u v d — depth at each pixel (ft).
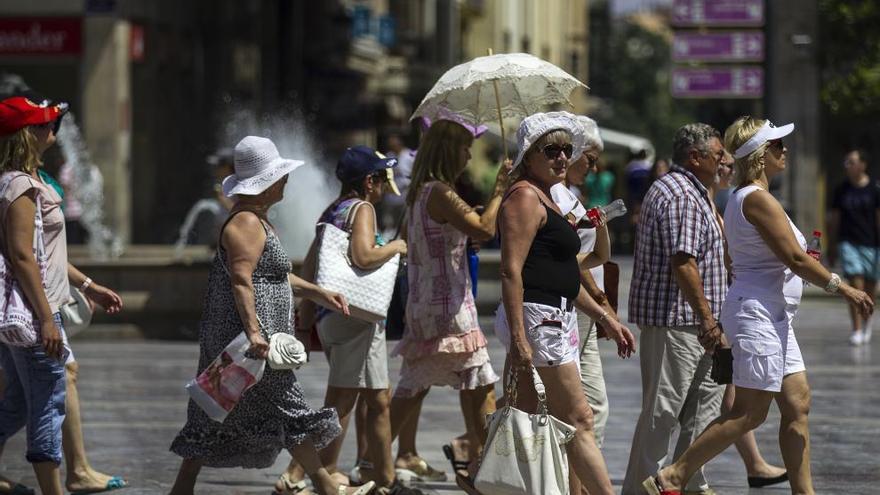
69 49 237.04
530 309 56.39
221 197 160.15
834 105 228.63
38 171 63.67
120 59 237.04
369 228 67.36
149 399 101.96
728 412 63.21
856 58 233.35
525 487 54.19
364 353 68.08
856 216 140.56
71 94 238.89
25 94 61.93
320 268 66.95
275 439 61.98
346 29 318.45
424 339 67.46
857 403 100.07
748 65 237.45
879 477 74.90
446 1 414.21
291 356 60.59
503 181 66.74
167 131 257.34
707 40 226.38
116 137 236.02
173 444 62.85
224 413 60.23
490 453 54.70
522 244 55.77
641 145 375.86
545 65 68.23
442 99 69.97
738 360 62.39
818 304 187.42
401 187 87.81
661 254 65.98
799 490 63.16
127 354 130.82
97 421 92.22
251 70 284.61
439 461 80.12
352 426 94.63
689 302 64.13
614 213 64.80
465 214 65.98
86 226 226.79
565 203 65.67
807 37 242.37
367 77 352.28
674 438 89.35
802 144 255.91
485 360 67.82
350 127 317.42
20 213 59.93
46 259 61.52
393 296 69.15
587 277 65.77
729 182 66.95
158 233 248.93
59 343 60.49
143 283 144.36
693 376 66.69
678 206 65.10
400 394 68.85
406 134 343.87
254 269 61.16
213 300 61.72
